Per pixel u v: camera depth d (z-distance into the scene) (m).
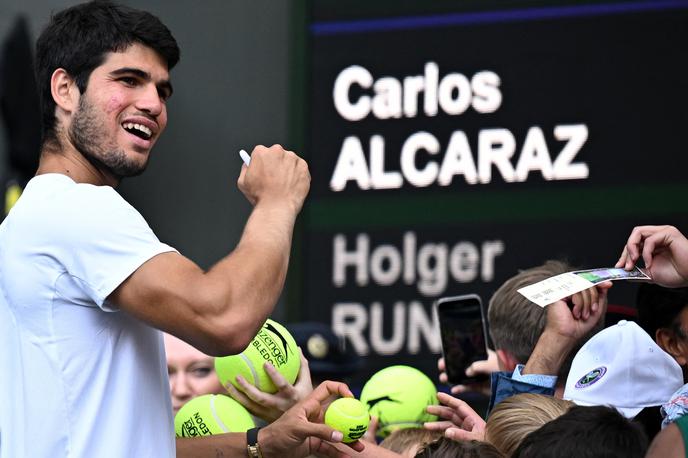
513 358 11.52
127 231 8.47
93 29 9.03
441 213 18.44
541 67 18.30
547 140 18.19
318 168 18.94
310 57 19.14
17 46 19.55
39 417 8.61
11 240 8.76
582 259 17.92
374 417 12.09
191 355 14.62
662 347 11.09
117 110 8.95
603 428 8.37
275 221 8.82
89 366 8.61
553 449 8.34
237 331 8.35
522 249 18.11
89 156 9.00
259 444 9.66
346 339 18.55
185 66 19.72
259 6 19.55
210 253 19.52
